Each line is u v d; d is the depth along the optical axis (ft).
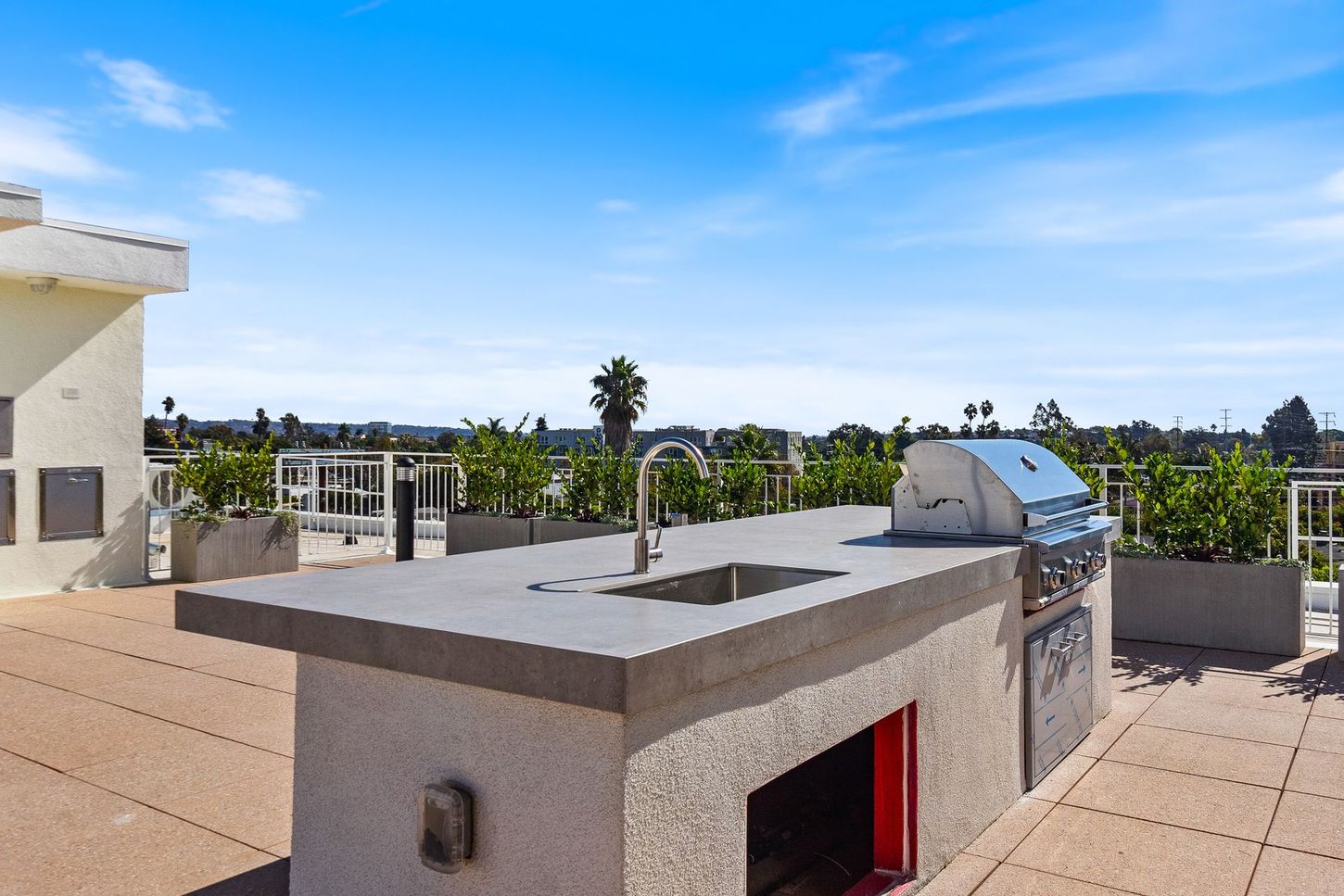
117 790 12.31
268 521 31.76
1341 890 9.69
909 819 9.71
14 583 27.30
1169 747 14.38
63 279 26.99
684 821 6.55
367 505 40.34
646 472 10.07
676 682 6.16
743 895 7.25
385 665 7.04
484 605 7.79
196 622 8.39
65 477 28.19
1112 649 20.97
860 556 11.33
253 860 10.25
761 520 16.29
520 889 6.59
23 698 16.66
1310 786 12.64
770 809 10.73
